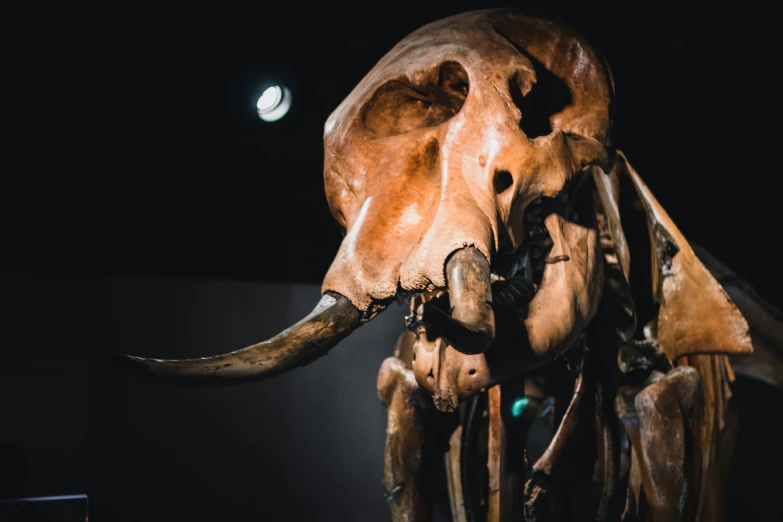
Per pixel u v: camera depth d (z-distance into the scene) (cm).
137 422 471
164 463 479
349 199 285
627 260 349
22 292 440
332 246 480
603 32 477
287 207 469
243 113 411
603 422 357
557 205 305
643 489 350
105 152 414
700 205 555
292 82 416
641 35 482
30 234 402
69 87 394
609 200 348
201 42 407
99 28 390
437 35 297
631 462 367
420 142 278
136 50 400
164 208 437
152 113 416
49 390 439
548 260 299
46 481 432
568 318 292
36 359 439
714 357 392
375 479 532
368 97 289
